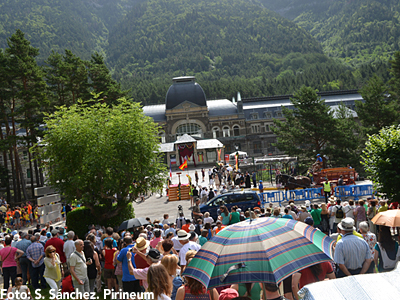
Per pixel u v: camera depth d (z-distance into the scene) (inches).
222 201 1147.9
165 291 266.4
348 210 766.5
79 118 1081.4
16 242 656.4
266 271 218.8
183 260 440.8
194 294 247.8
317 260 225.5
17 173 2279.8
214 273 229.3
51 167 1107.3
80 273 472.7
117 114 1133.1
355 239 315.0
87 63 2664.9
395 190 874.1
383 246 348.5
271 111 4520.2
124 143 1069.8
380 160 871.7
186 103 4426.7
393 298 102.9
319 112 2506.2
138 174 1102.4
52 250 518.9
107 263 528.1
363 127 2642.7
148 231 683.4
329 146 2516.0
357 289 109.3
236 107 4574.3
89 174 1037.8
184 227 713.6
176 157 3570.4
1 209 1614.2
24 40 2379.4
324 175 1599.4
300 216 716.7
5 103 2368.4
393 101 2854.3
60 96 2561.5
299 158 2613.2
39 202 1417.3
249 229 245.6
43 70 2573.8
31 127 2165.4
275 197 1371.8
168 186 1897.1
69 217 1122.0
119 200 1134.4
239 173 1975.9
